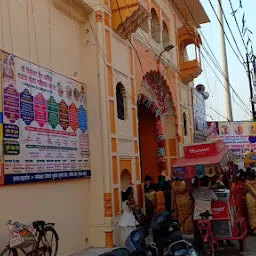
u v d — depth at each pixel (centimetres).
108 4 829
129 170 859
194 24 1589
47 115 630
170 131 1309
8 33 559
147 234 825
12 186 535
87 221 732
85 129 753
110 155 760
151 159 1301
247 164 1300
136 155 903
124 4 836
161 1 1238
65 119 684
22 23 596
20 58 576
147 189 949
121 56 876
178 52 1418
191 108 1567
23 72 579
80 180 721
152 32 1183
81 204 715
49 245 560
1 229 505
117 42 862
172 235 560
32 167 576
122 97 882
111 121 785
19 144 551
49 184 623
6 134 526
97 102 764
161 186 966
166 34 1298
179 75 1405
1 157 512
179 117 1352
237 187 768
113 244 723
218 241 696
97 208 739
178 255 515
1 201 511
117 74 842
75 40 761
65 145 674
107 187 739
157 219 592
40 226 532
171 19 1356
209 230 597
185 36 1424
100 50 773
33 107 594
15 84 557
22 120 563
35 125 593
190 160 655
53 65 671
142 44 1027
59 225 638
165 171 1259
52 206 624
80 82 755
